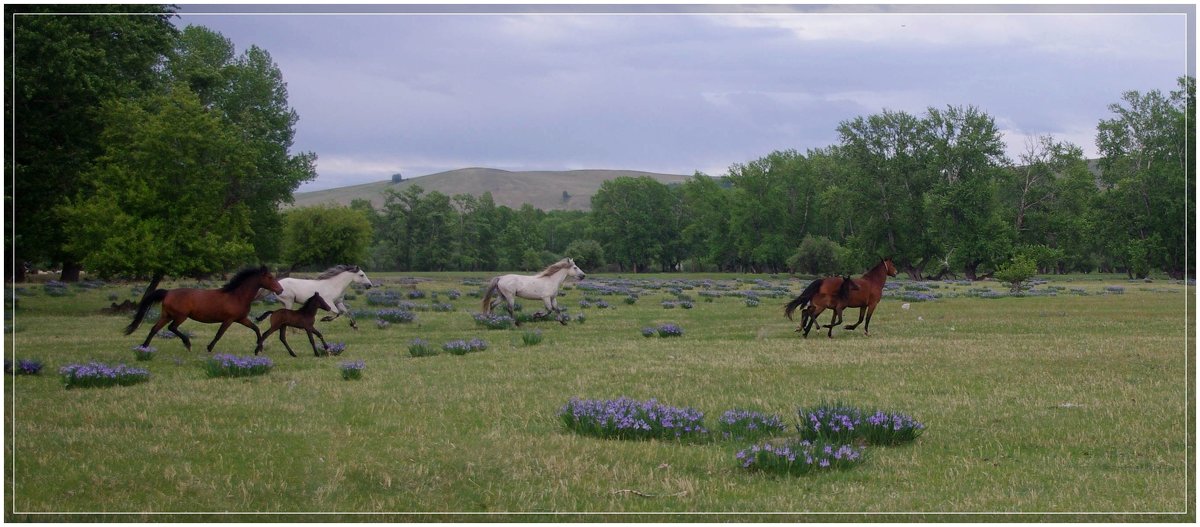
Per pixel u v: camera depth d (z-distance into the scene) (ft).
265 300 113.50
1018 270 147.43
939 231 251.19
